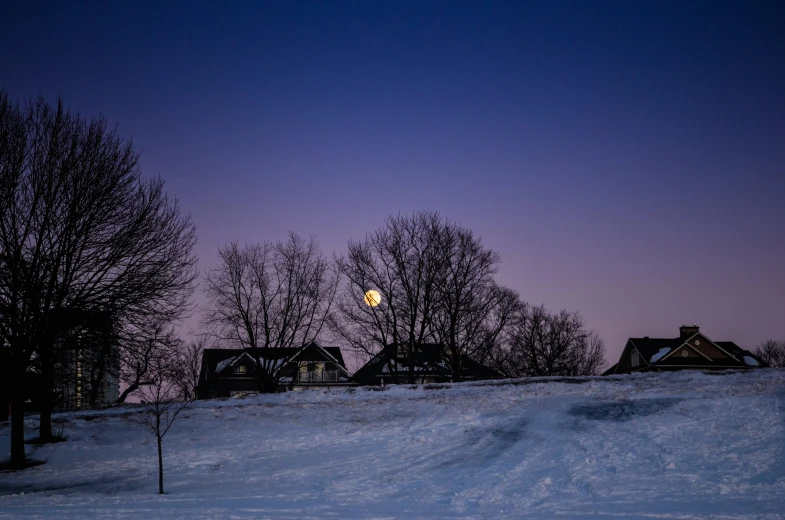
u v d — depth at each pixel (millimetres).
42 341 26438
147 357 28250
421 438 30062
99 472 26156
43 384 30562
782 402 30141
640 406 32344
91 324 26703
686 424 28234
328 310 56719
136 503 19359
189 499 20328
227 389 71375
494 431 30094
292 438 31250
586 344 87938
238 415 35562
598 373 88062
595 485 21359
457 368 56812
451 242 56781
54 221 26688
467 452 27125
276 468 26172
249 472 25641
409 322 56094
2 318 25672
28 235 26266
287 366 70562
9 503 19672
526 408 33750
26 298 25375
